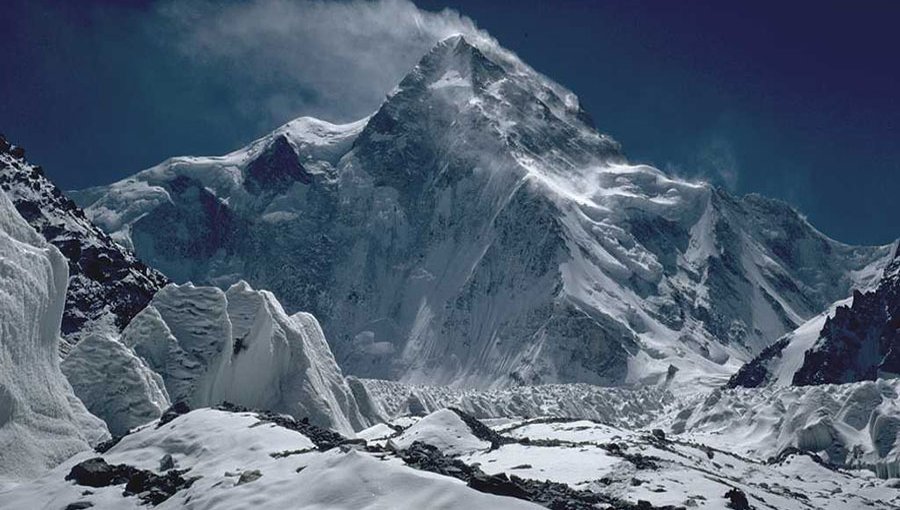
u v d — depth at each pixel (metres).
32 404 58.47
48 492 48.34
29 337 59.47
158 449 53.16
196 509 42.41
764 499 70.31
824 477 98.50
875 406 141.00
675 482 62.84
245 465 48.53
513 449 69.62
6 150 109.19
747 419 155.88
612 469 64.38
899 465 120.94
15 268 59.03
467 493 38.66
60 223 104.50
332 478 40.91
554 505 39.88
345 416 93.06
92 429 61.44
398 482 40.06
